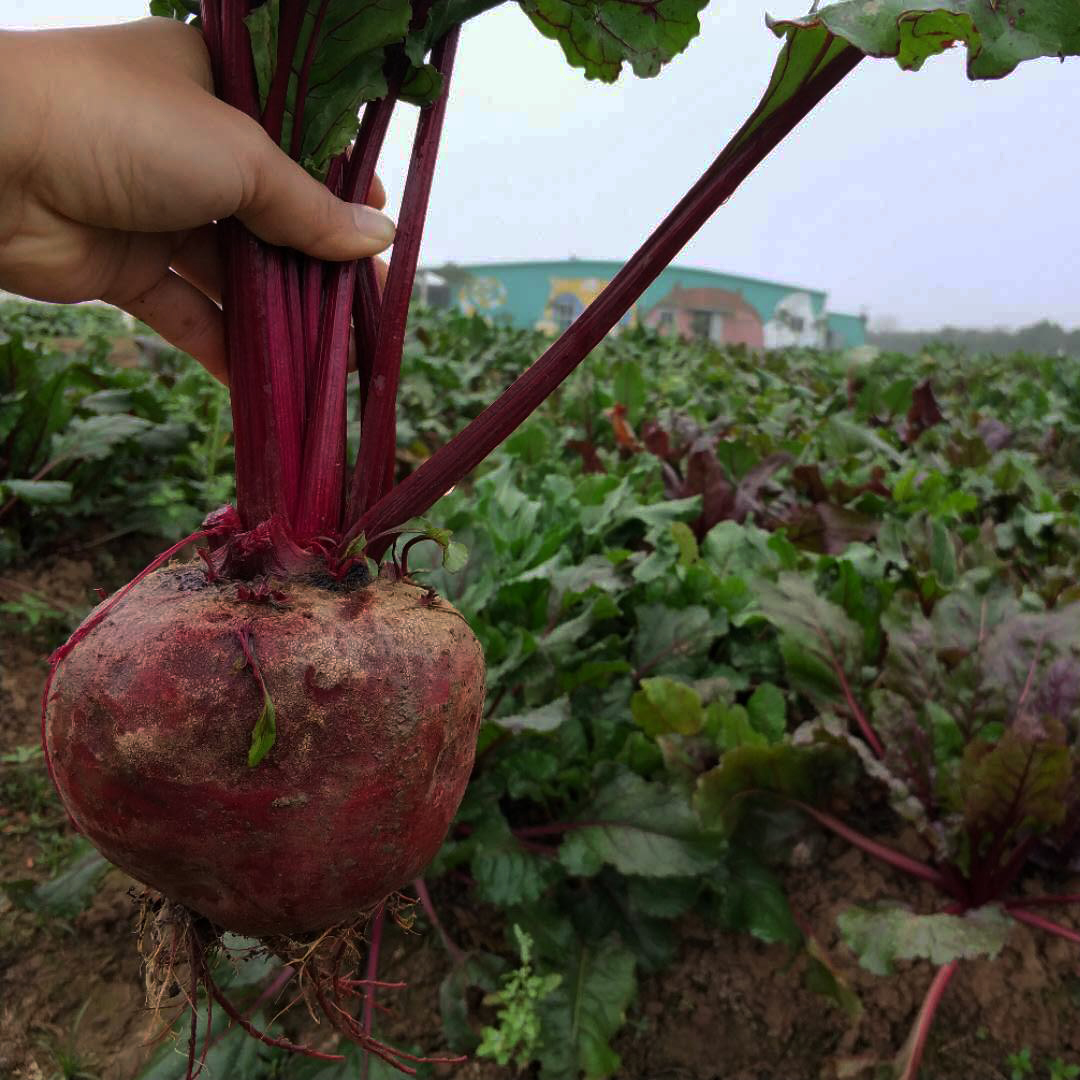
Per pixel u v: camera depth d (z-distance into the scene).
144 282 0.38
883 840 0.61
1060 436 1.66
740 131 0.30
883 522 0.84
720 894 0.53
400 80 0.34
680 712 0.55
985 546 0.78
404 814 0.30
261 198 0.31
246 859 0.29
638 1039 0.50
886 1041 0.49
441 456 0.33
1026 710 0.56
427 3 0.33
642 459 1.05
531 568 0.70
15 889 0.50
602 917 0.53
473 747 0.33
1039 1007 0.51
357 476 0.34
